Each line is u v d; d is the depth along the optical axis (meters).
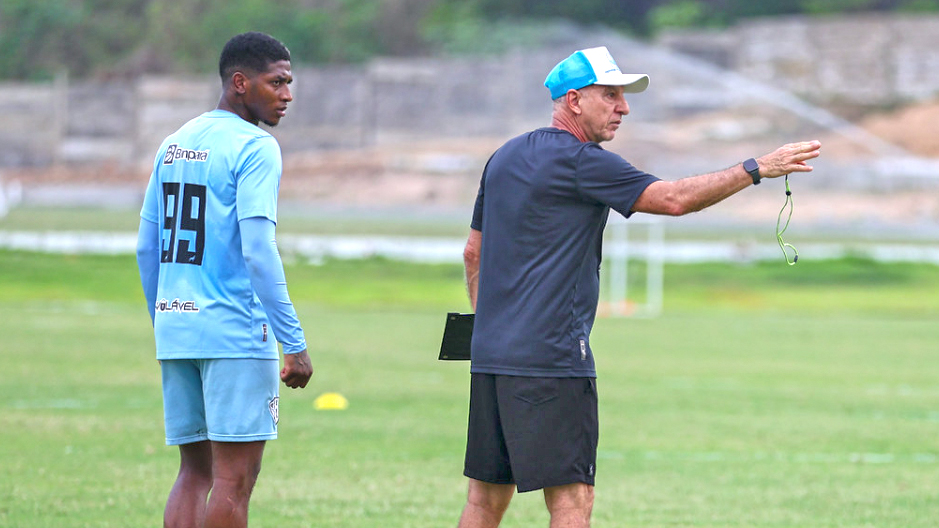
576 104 18.39
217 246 18.55
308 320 78.56
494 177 18.48
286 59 19.36
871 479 30.58
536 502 28.03
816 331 76.50
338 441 34.62
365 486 28.55
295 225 142.38
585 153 17.78
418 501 26.94
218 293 18.59
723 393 47.56
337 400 41.75
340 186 185.62
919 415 42.28
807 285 110.12
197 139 18.80
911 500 28.00
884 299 103.25
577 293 17.98
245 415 18.59
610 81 18.16
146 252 19.70
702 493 28.59
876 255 124.75
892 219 161.12
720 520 25.72
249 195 18.23
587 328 18.14
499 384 18.03
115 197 179.75
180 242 18.75
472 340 18.56
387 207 169.50
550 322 17.80
